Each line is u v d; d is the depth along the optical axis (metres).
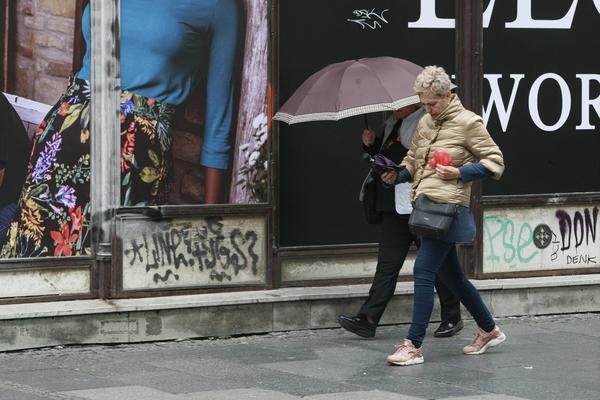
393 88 17.33
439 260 16.38
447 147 16.11
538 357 17.17
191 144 18.81
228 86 18.98
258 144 19.27
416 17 20.30
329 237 19.88
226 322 18.69
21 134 17.66
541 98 21.33
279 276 19.56
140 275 18.55
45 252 17.94
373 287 18.45
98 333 17.80
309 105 17.59
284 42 19.36
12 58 17.53
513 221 21.19
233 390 14.70
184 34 18.66
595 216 21.77
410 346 16.56
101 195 18.23
